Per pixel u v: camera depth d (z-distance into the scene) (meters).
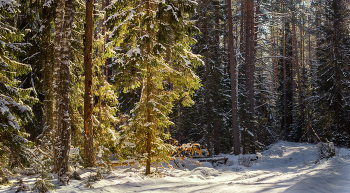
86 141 10.45
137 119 10.49
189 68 10.84
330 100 22.50
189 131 24.81
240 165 17.27
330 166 11.12
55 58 9.31
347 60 22.23
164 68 10.58
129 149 10.17
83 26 12.38
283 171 13.64
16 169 9.66
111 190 7.57
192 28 10.59
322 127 23.03
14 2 8.41
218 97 23.31
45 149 11.20
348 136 20.77
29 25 13.05
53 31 13.09
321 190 6.48
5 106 7.75
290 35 36.97
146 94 10.75
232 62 21.92
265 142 33.94
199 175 11.34
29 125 13.64
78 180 8.41
